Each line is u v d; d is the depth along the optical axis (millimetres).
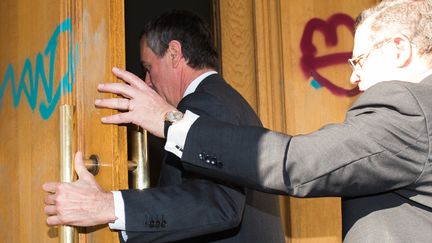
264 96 3770
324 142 1893
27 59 2609
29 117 2574
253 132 1977
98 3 2250
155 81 2697
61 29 2350
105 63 2211
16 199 2654
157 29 2674
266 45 3797
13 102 2717
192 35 2660
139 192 2191
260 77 3775
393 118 1863
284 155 1914
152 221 2158
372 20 2018
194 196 2215
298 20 3844
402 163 1851
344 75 3865
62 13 2352
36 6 2543
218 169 1981
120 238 2189
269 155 1928
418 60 1963
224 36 3865
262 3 3816
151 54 2686
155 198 2186
